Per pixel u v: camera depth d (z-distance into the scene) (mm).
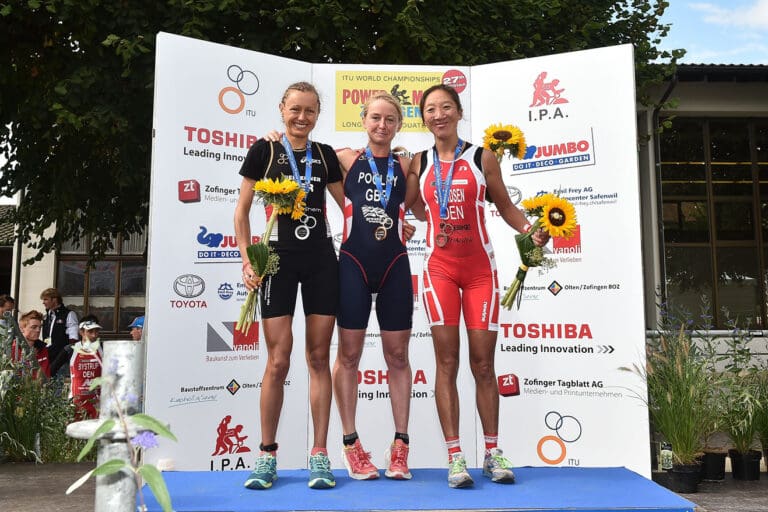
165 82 4207
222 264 4363
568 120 4387
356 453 3125
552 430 4336
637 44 7637
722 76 8930
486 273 3178
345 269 3129
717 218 9680
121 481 1566
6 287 15180
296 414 4445
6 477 5234
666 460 4945
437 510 2533
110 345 1656
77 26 6359
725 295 9594
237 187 4426
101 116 6234
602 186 4312
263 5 6520
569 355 4332
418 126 4629
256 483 2859
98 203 8617
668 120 8047
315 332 3031
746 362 5676
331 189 3342
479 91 4609
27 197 8742
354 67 4617
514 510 2547
